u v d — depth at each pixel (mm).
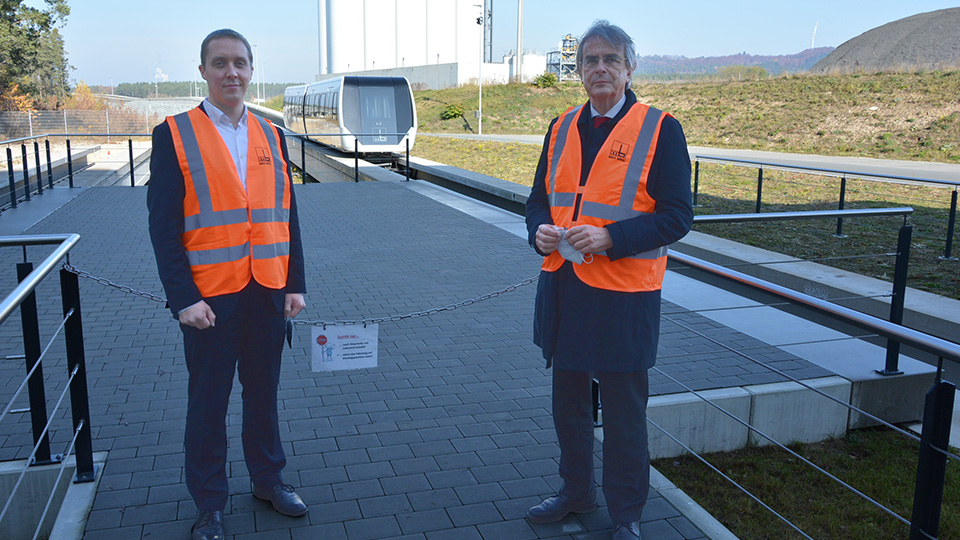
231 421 4141
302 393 4594
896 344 4824
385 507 3279
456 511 3254
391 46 80562
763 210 13570
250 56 2873
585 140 2824
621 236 2615
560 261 2816
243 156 2898
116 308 6359
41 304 6488
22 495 3486
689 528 3156
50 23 45281
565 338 2811
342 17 79250
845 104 30281
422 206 12602
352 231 10297
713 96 36469
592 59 2703
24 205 12281
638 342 2764
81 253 8594
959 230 11188
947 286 7926
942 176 17828
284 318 3088
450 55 78812
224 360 2867
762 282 3104
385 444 3908
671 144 2676
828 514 3787
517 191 13570
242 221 2834
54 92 72125
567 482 3170
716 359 5148
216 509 2936
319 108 29547
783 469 4266
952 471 4242
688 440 4410
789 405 4582
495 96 49000
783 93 33969
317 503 3303
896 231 11070
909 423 4922
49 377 4711
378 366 5102
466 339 5727
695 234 10328
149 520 3102
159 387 4605
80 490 3326
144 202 12703
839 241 10422
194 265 2793
